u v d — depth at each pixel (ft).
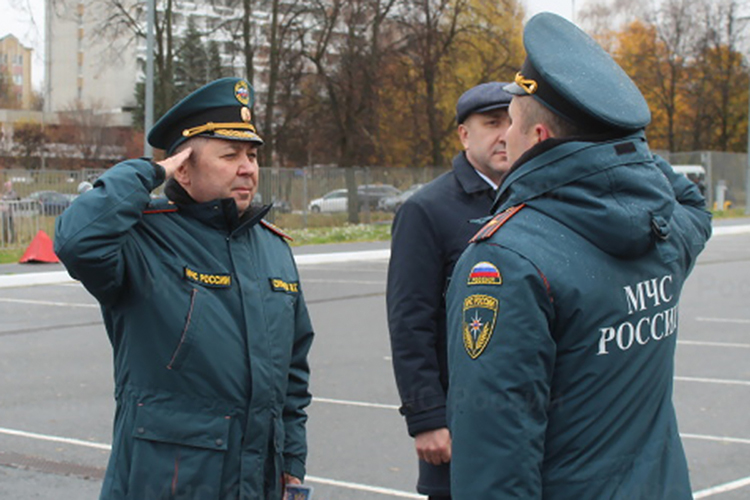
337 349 30.22
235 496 8.18
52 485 16.56
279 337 8.65
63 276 55.16
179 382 8.09
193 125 8.47
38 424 20.76
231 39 111.45
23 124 181.78
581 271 6.28
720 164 132.98
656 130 165.48
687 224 7.50
